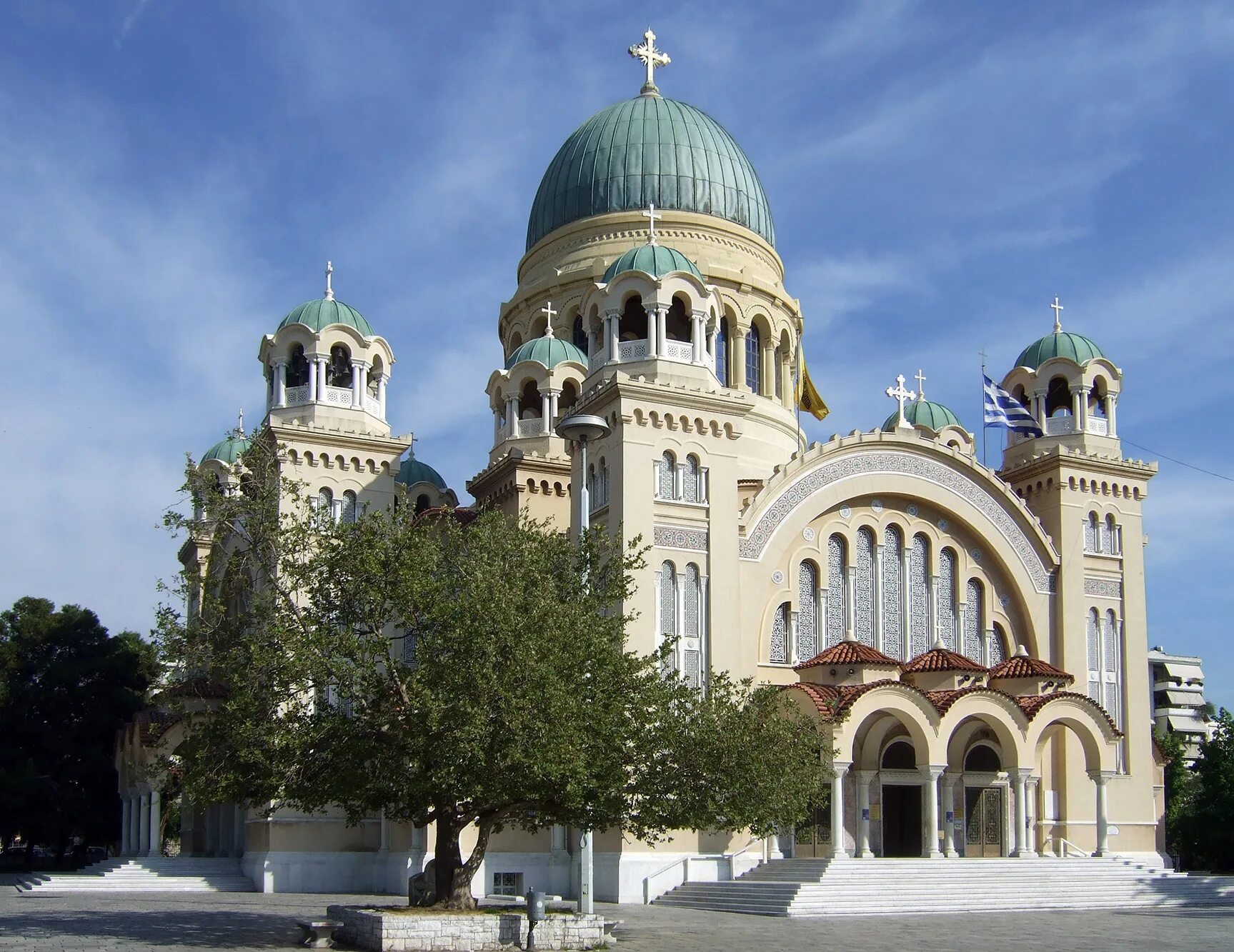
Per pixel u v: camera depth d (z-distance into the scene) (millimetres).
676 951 35438
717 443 60656
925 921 47531
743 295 75375
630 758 38000
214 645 41906
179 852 87062
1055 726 68062
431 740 35562
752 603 61688
